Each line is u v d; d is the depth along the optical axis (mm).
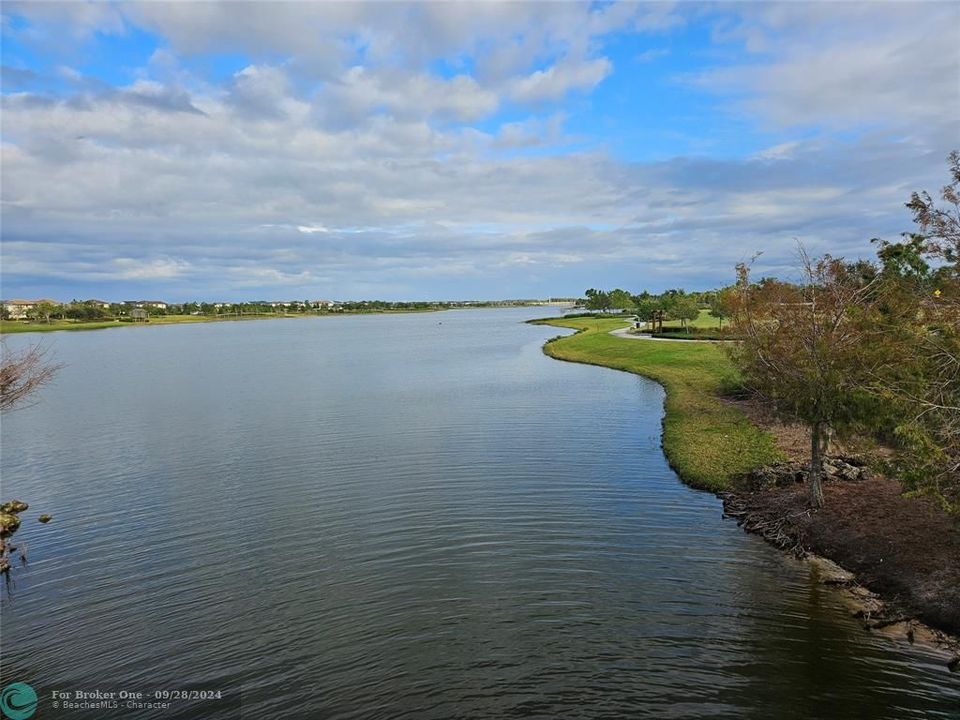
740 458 29484
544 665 13945
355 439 37625
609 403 47188
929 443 14695
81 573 20156
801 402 21875
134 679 14305
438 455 33125
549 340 118688
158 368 87250
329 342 146875
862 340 21250
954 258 17891
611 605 16609
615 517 23312
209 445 37562
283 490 27953
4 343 29828
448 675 13719
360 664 14297
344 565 19766
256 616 16781
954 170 17562
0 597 18703
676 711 12305
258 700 13250
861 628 15305
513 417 42719
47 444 39156
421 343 131625
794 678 13297
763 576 18281
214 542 22219
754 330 25281
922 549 18438
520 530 22156
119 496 28062
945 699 12547
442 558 19953
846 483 24797
